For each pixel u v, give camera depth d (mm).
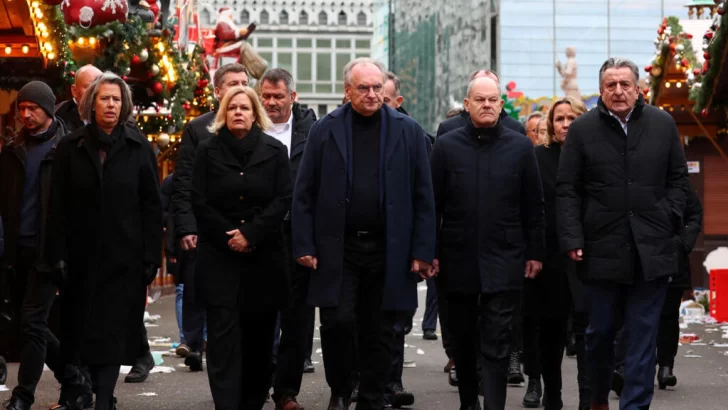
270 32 135250
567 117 9078
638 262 7891
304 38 135625
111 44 15055
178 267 13383
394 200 7695
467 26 81000
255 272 7875
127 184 7938
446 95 86562
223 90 9484
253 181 7816
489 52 79688
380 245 7754
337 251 7680
